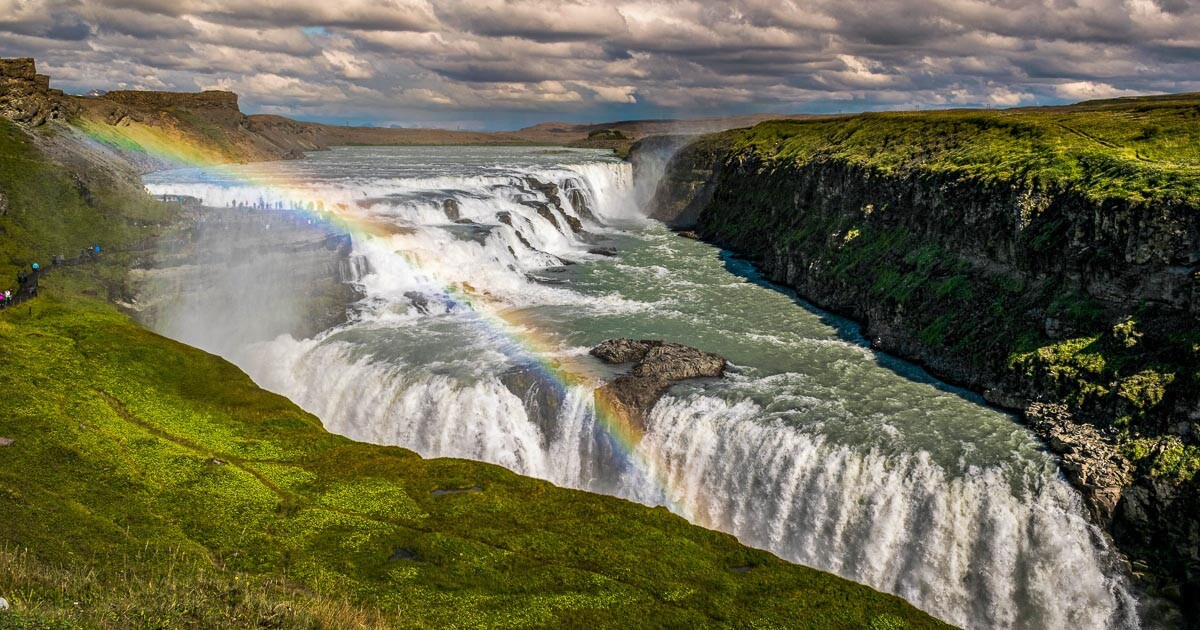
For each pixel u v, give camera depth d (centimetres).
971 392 6412
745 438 5697
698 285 9681
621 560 4347
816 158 11312
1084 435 5362
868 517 5231
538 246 11550
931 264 7862
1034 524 4894
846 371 6800
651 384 6338
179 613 3216
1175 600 4556
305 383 7112
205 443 5534
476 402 6306
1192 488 4662
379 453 5641
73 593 3228
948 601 4944
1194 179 6038
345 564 4119
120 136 15388
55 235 8769
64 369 6231
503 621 3709
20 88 12194
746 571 4359
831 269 9150
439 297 8594
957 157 8738
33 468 4681
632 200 16562
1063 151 7694
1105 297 6147
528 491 5184
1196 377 5128
